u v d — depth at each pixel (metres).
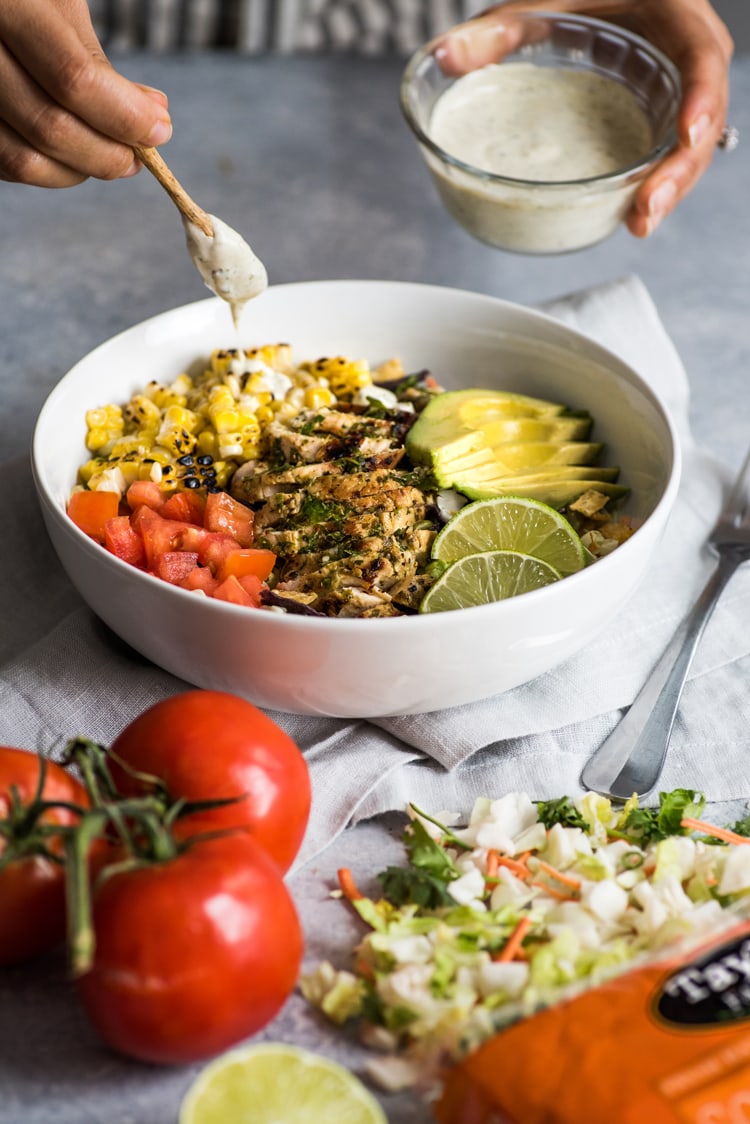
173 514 0.66
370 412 0.71
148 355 0.72
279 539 0.65
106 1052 0.51
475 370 0.75
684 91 0.80
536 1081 0.46
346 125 1.10
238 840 0.50
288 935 0.49
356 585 0.63
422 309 0.74
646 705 0.62
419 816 0.58
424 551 0.65
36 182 0.65
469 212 0.79
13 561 0.69
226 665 0.58
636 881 0.55
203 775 0.52
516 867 0.55
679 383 0.80
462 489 0.67
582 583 0.58
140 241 0.98
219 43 1.22
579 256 0.97
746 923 0.50
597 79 0.81
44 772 0.48
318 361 0.74
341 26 1.20
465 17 1.20
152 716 0.54
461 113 0.81
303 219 0.99
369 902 0.54
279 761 0.53
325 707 0.60
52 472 0.65
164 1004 0.48
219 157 1.05
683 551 0.71
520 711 0.62
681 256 0.97
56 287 0.93
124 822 0.50
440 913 0.54
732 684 0.64
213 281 0.66
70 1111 0.50
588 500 0.68
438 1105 0.48
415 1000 0.50
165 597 0.57
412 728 0.61
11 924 0.51
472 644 0.57
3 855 0.48
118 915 0.48
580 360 0.71
